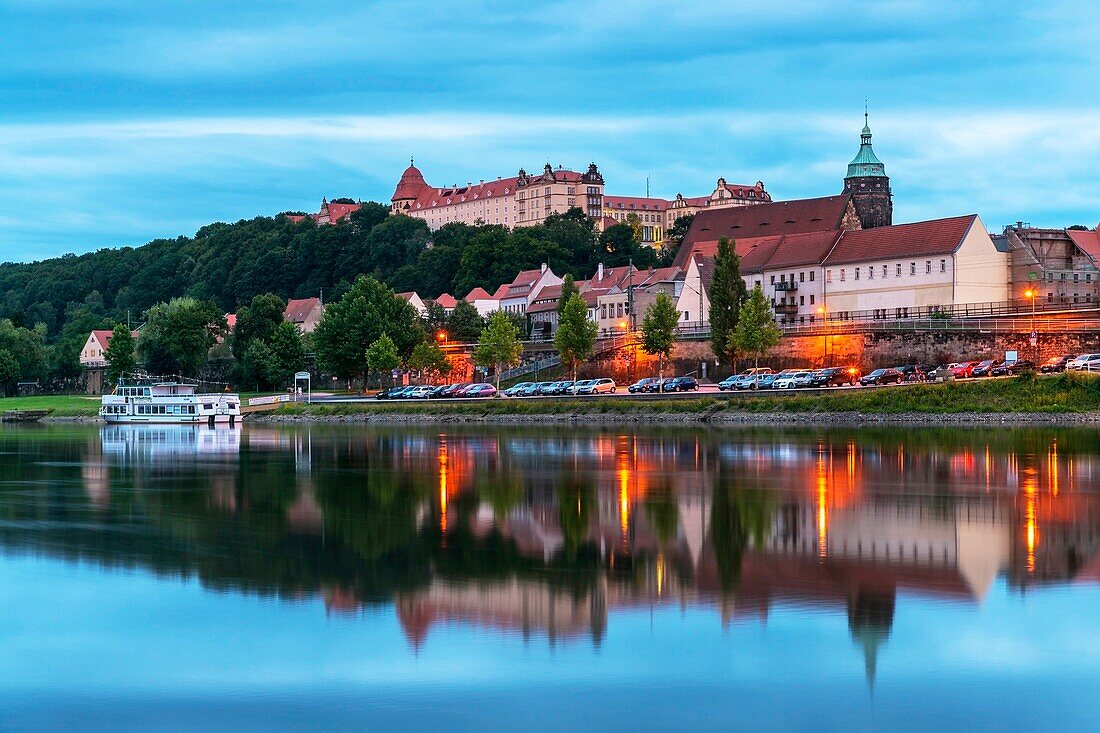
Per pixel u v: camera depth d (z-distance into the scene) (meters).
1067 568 58.75
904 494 81.88
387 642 48.69
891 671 44.69
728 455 108.50
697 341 192.00
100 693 43.97
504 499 83.00
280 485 93.94
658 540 66.75
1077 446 110.44
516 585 56.94
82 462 118.94
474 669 45.56
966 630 49.03
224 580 58.72
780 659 46.06
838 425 140.38
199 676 45.41
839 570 58.78
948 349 168.50
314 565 61.66
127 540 69.19
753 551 63.34
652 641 48.22
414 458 114.56
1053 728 39.94
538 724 40.56
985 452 106.31
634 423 155.12
